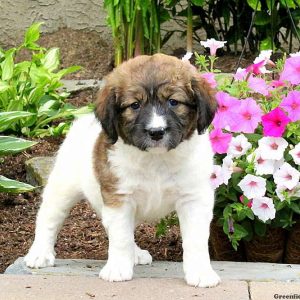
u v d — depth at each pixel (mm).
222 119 6145
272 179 6422
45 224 6137
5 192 7879
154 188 5363
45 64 10680
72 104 11078
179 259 6797
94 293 5137
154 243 7121
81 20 13203
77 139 6004
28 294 5109
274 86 6645
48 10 13227
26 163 8812
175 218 6707
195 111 5254
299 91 6250
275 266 5988
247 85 6469
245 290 5203
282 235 6527
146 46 11445
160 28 12023
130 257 5484
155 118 4957
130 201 5422
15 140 7887
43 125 10141
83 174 5793
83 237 7270
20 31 13258
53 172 6129
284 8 11242
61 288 5238
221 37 12266
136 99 5082
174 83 5090
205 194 5422
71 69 10688
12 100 9859
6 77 10148
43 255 6004
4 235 7402
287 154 6309
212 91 5387
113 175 5352
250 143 6328
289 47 11969
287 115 6191
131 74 5148
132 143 5137
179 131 5082
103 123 5277
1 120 8609
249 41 12000
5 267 6672
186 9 11656
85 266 6016
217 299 5035
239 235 6207
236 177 6312
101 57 12617
